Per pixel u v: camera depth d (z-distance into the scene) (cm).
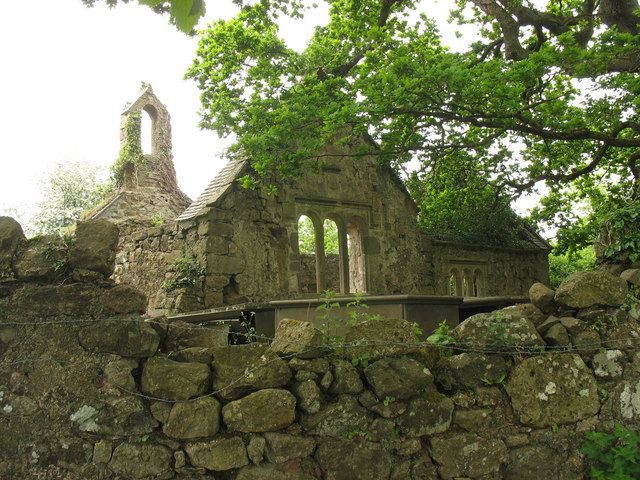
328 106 1170
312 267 1599
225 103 1452
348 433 445
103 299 453
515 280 1914
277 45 1509
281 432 438
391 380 456
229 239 1272
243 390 441
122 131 2280
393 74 1096
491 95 1104
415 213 1692
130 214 2167
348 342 463
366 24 1556
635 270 542
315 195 1455
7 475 433
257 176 1341
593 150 1650
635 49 1038
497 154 1620
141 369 444
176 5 267
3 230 469
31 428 438
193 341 477
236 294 1269
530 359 486
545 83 1179
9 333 457
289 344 452
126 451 425
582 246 1902
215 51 1496
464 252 1784
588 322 508
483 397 475
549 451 478
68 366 443
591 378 496
